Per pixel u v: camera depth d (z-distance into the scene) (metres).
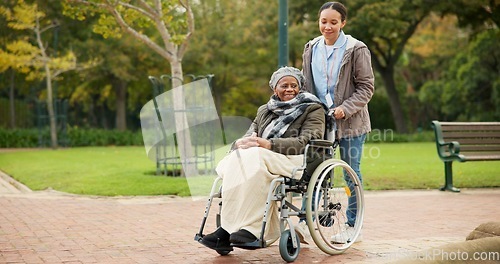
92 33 25.89
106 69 26.62
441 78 34.72
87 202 8.02
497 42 27.72
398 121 29.33
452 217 6.66
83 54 25.91
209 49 28.09
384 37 27.81
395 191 9.07
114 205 7.73
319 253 4.85
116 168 12.38
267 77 29.55
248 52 29.31
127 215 6.90
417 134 27.11
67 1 10.78
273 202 4.47
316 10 26.00
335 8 5.28
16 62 21.12
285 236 4.45
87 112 38.03
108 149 21.89
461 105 30.98
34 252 4.92
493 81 28.72
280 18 8.63
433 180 9.89
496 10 24.39
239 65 29.20
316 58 5.42
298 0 25.95
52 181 10.27
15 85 29.78
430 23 31.55
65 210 7.30
